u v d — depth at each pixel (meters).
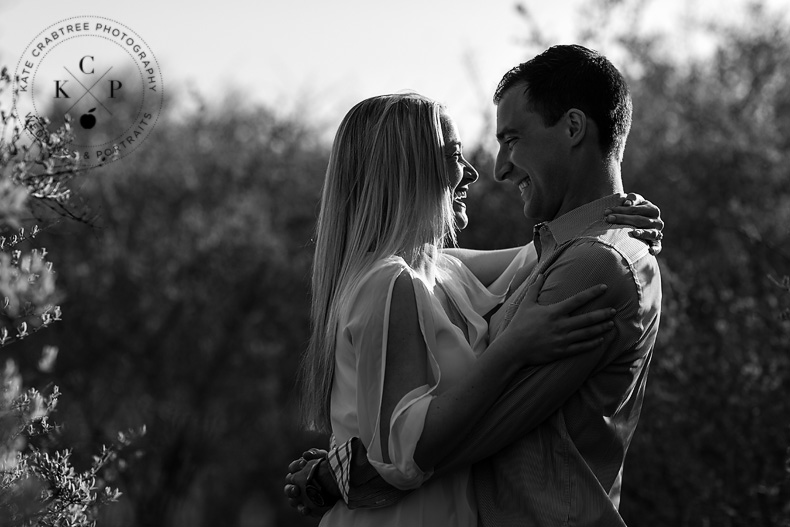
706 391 5.23
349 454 2.21
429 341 2.20
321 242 2.44
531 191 2.40
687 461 5.14
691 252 8.48
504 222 7.79
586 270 2.18
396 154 2.37
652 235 2.29
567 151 2.33
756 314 5.51
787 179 8.95
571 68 2.33
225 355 11.52
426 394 2.15
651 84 10.89
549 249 2.38
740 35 11.75
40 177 2.39
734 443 5.08
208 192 12.30
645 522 5.25
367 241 2.34
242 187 12.68
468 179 2.59
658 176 9.43
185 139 12.72
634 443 5.36
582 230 2.31
